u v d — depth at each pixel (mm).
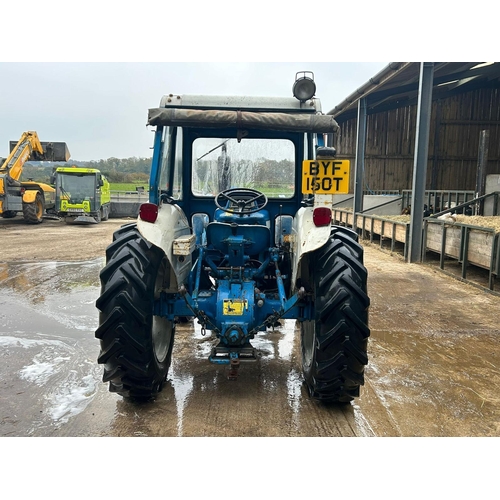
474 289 6125
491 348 3916
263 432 2496
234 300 2822
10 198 15297
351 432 2512
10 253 8961
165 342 3217
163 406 2797
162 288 2902
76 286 6156
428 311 5066
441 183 17516
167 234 2717
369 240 11234
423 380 3240
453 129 17297
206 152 3812
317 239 2611
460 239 6660
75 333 4195
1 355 3625
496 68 11680
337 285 2566
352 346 2533
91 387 3051
